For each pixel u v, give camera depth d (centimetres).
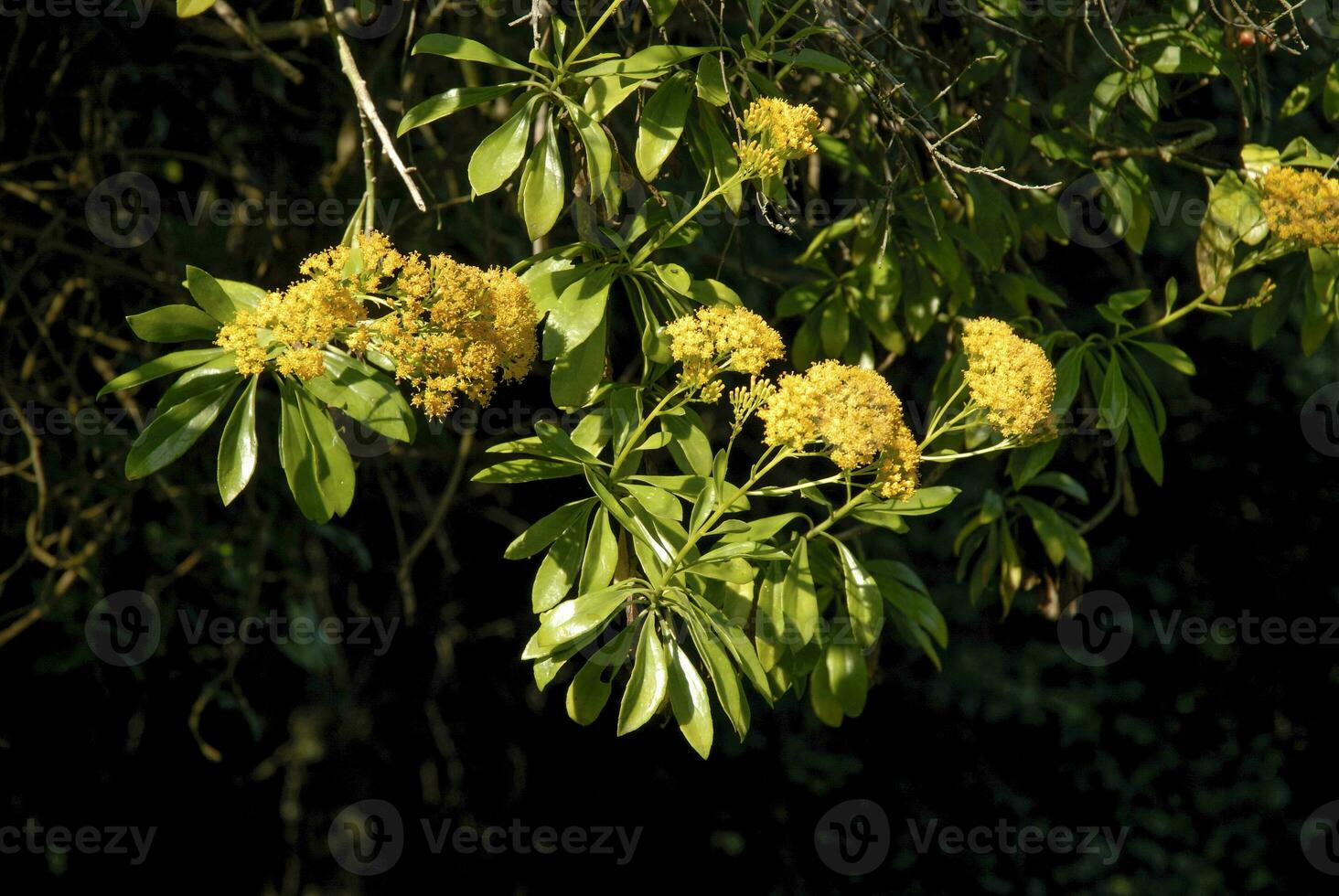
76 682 474
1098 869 651
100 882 497
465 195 399
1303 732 668
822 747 643
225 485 166
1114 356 240
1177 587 677
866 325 273
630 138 260
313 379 165
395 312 164
